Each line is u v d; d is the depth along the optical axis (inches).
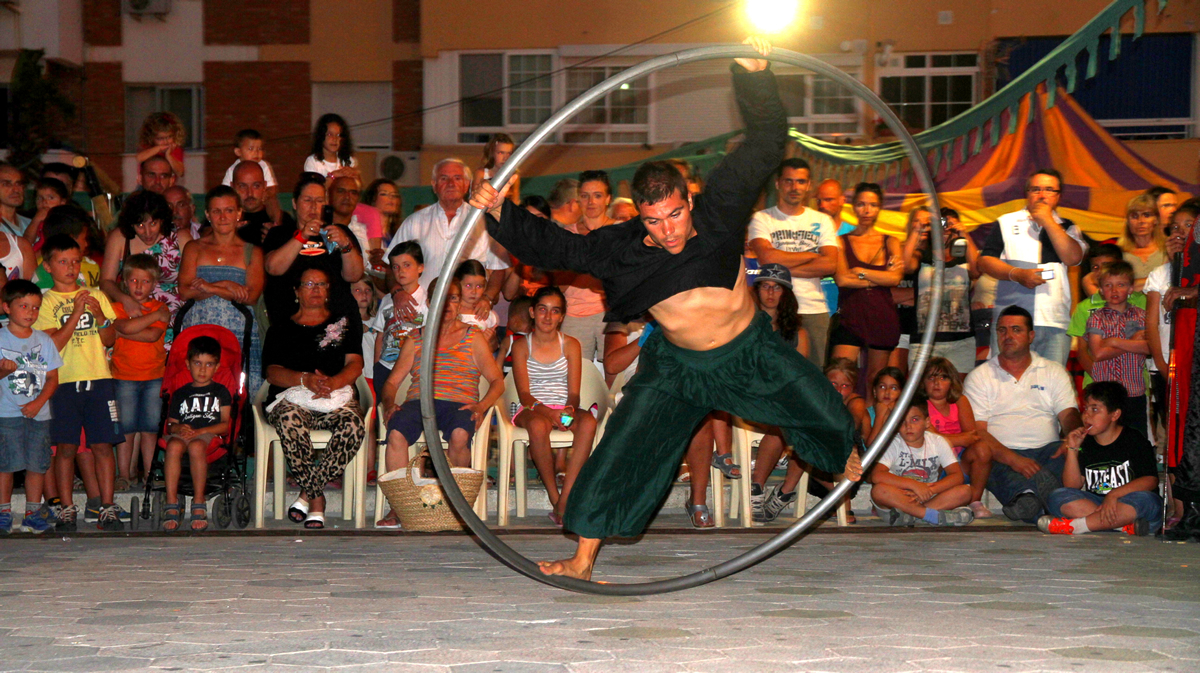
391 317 244.1
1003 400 245.0
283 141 629.0
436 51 576.7
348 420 226.8
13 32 613.3
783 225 262.1
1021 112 354.6
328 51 622.2
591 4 562.9
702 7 553.6
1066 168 347.3
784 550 189.9
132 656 102.8
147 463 243.6
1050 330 259.6
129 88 637.9
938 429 243.8
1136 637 111.7
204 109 632.4
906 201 340.5
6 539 207.8
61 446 225.8
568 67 568.4
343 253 248.4
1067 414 242.5
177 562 172.2
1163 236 271.3
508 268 267.9
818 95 545.3
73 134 633.6
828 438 137.8
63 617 123.2
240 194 269.9
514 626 118.6
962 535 215.5
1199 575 158.6
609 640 110.7
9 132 587.2
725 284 132.2
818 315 261.9
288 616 123.8
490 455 285.1
